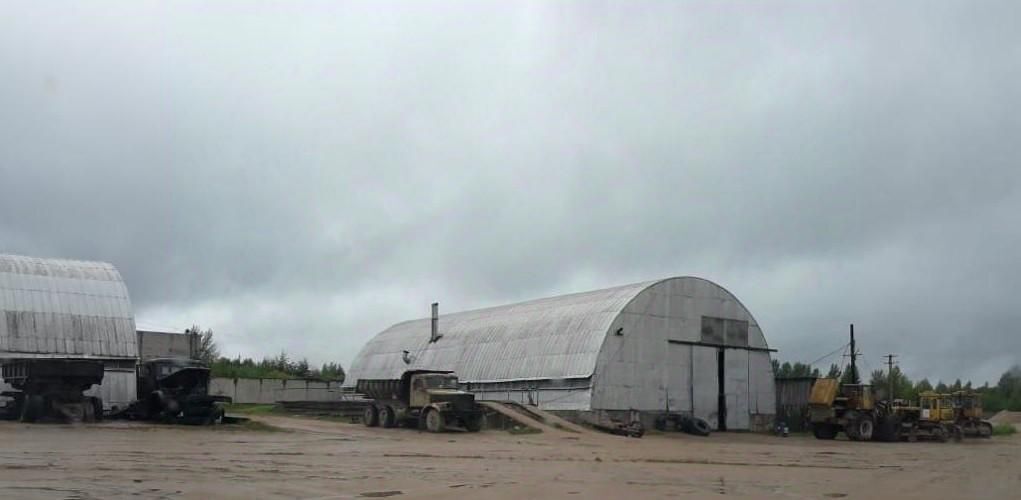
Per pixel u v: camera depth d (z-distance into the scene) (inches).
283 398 2967.5
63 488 577.3
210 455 885.2
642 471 810.8
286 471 731.4
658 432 1830.7
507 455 980.6
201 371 1604.3
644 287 1964.8
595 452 1083.3
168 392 1563.7
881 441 1813.5
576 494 602.5
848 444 1614.2
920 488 713.6
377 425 1667.1
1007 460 1143.0
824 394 1845.5
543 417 1715.1
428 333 2608.3
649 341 1943.9
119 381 1800.0
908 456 1210.0
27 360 1466.5
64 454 847.1
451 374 1622.8
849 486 714.2
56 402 1466.5
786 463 981.2
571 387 1898.4
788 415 2230.6
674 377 1967.3
